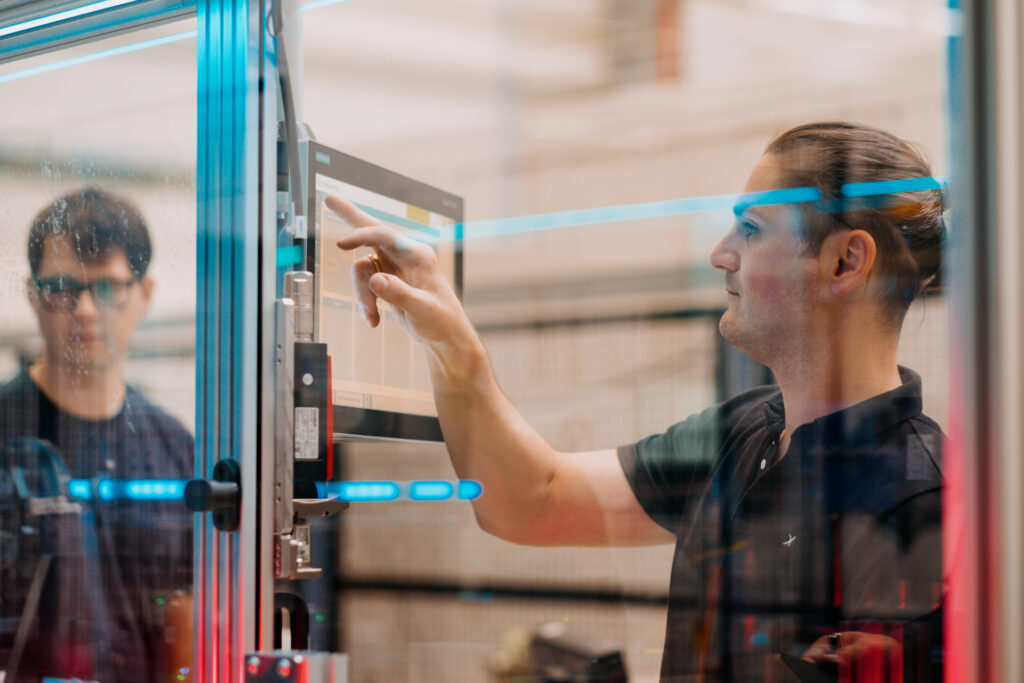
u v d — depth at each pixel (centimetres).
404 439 129
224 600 87
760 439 145
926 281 131
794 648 128
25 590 124
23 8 107
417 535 263
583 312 300
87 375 132
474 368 139
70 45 109
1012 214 74
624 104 302
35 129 141
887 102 237
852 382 136
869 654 108
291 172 98
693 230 294
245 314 89
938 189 133
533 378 301
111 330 134
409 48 288
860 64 246
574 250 304
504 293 306
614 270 299
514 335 303
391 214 131
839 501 127
